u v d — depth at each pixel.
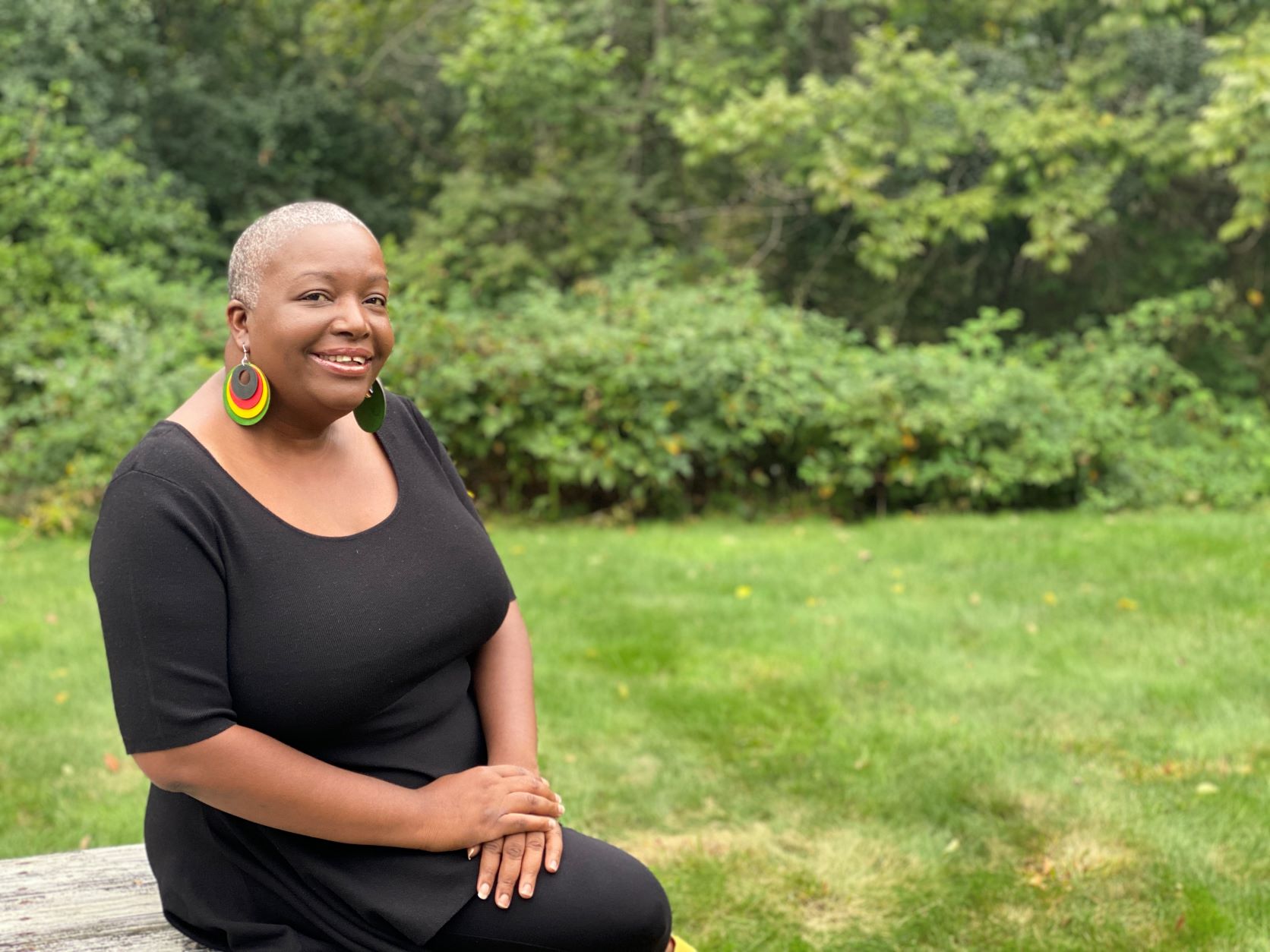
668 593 5.99
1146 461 9.60
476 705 1.97
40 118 11.16
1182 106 13.09
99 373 8.03
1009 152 12.65
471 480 8.56
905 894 3.00
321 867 1.67
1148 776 3.69
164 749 1.54
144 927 1.87
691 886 3.04
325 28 17.33
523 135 14.20
